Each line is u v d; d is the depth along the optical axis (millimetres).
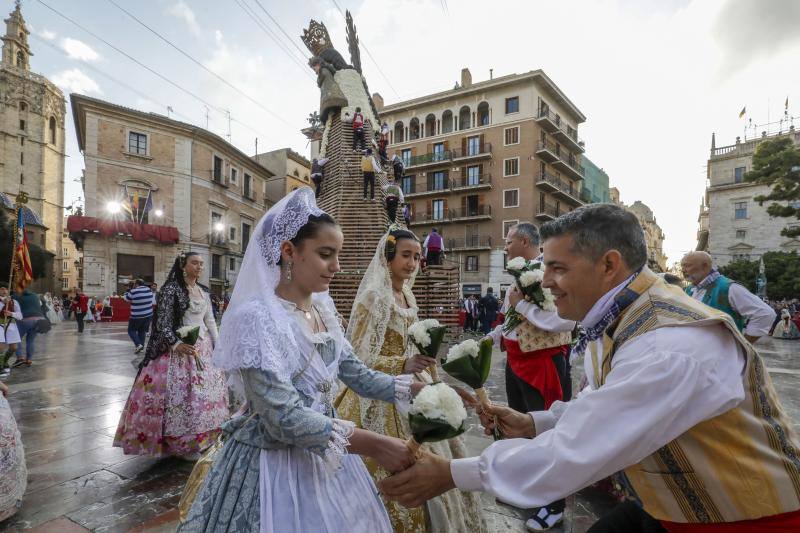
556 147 34375
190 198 26234
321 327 1446
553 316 2428
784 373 6902
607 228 1088
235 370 1284
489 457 1074
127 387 5652
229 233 29531
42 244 35594
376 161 15883
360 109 17844
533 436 1405
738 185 32344
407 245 2227
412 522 1822
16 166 41781
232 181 30125
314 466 1305
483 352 1525
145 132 24875
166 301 3408
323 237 1344
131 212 24016
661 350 929
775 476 932
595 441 912
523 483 983
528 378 2625
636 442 892
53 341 11180
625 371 955
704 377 898
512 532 2383
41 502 2645
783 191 20219
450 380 6164
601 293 1114
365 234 14109
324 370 1342
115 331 14703
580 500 2707
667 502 1008
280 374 1158
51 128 45594
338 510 1286
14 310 7082
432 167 34531
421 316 12328
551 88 32625
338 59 21203
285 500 1210
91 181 23234
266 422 1170
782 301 22844
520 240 2902
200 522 1216
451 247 33500
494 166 32500
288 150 38000
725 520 954
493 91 32781
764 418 970
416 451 1196
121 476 3021
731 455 932
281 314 1252
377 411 2033
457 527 1924
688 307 1001
